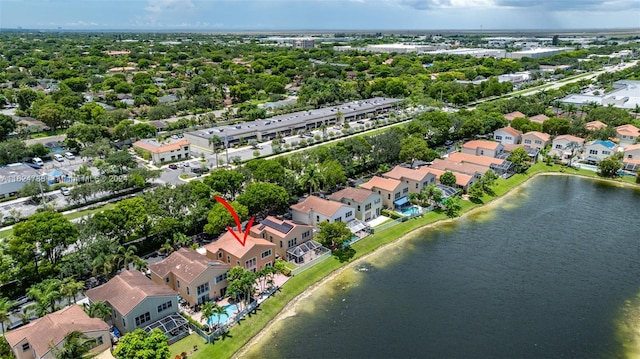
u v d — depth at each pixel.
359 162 142.88
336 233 91.44
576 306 76.50
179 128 193.62
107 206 113.75
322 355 65.19
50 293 66.69
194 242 93.81
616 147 151.50
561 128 166.75
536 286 82.56
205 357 64.44
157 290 69.75
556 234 103.38
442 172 129.50
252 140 176.88
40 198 119.25
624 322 72.19
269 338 69.00
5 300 66.62
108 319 69.75
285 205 108.62
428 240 101.00
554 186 134.38
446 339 68.50
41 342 58.28
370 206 108.25
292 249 90.06
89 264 77.00
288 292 79.81
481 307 76.38
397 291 81.06
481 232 104.69
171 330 67.38
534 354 65.38
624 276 85.69
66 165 147.38
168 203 94.44
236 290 73.19
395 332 70.12
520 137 168.50
